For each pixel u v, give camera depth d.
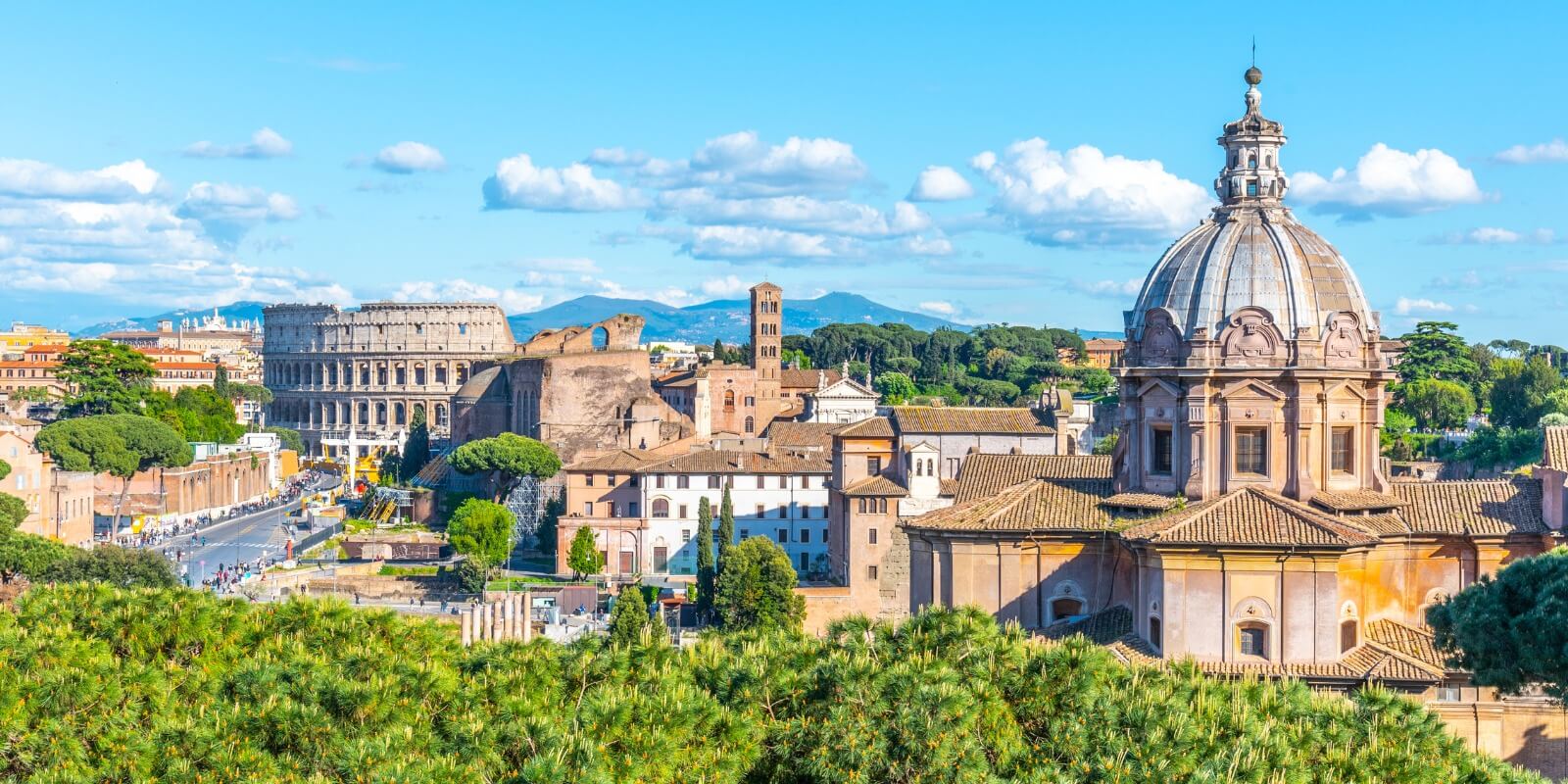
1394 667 110.00
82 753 80.00
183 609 94.81
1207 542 110.94
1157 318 124.19
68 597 97.69
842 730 78.12
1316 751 80.88
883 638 87.31
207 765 77.12
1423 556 121.00
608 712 77.31
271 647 92.81
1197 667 89.88
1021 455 150.75
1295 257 122.94
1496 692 110.06
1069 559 123.25
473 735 76.25
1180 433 122.38
